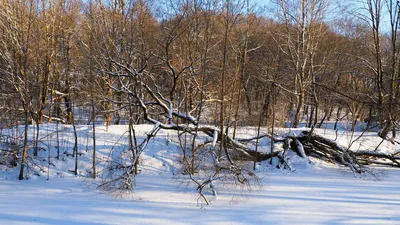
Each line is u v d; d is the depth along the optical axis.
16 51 13.17
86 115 18.95
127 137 13.02
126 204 9.11
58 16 16.33
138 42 13.20
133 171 10.76
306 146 15.03
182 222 7.96
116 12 12.45
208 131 12.84
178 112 12.45
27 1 13.71
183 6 12.89
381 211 8.92
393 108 18.55
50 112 16.52
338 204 9.45
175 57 14.58
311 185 11.42
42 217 8.06
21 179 11.01
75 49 16.62
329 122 28.45
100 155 12.43
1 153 11.65
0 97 13.24
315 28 22.80
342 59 24.83
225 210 8.80
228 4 12.24
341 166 14.39
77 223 7.77
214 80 15.64
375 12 20.70
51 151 12.29
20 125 14.24
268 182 11.74
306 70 23.14
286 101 22.62
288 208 9.05
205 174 11.47
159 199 9.59
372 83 25.47
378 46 20.67
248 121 17.86
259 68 20.30
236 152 13.06
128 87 12.41
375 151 14.77
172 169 12.49
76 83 14.86
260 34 23.20
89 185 10.69
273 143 14.56
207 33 12.46
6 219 7.88
